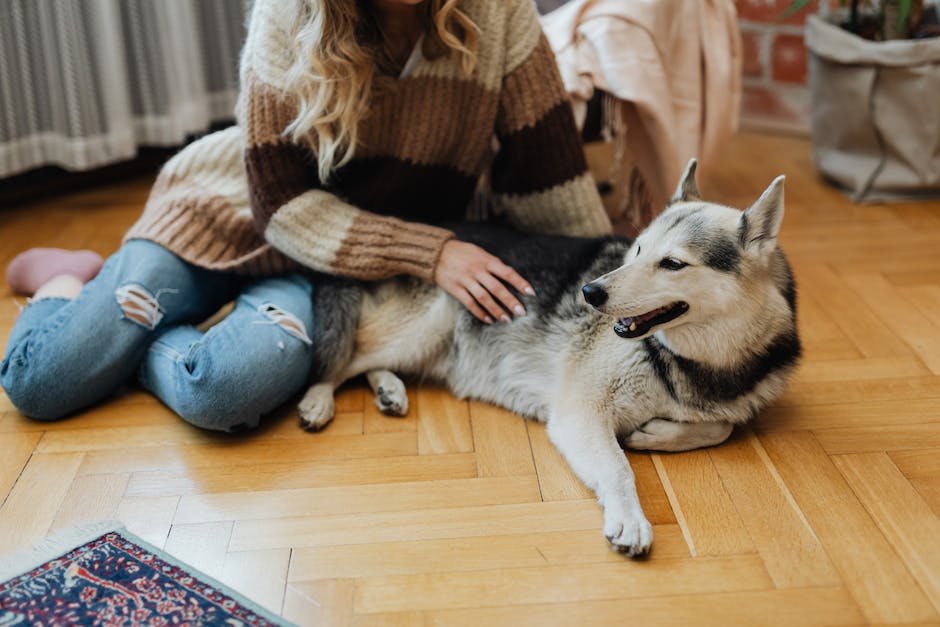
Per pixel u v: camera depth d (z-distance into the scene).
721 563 1.36
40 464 1.64
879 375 1.87
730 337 1.51
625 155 2.52
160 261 1.84
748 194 2.94
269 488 1.57
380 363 1.89
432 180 1.91
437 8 1.66
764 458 1.62
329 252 1.77
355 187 1.88
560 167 1.89
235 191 1.94
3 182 2.88
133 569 1.35
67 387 1.72
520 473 1.60
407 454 1.67
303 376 1.79
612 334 1.64
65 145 2.78
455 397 1.89
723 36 2.50
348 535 1.45
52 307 1.89
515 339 1.77
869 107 2.78
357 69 1.67
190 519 1.49
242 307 1.80
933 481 1.53
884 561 1.35
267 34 1.72
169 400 1.75
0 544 1.43
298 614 1.28
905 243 2.54
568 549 1.40
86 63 2.72
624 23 2.34
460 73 1.76
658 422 1.64
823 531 1.42
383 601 1.30
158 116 2.96
